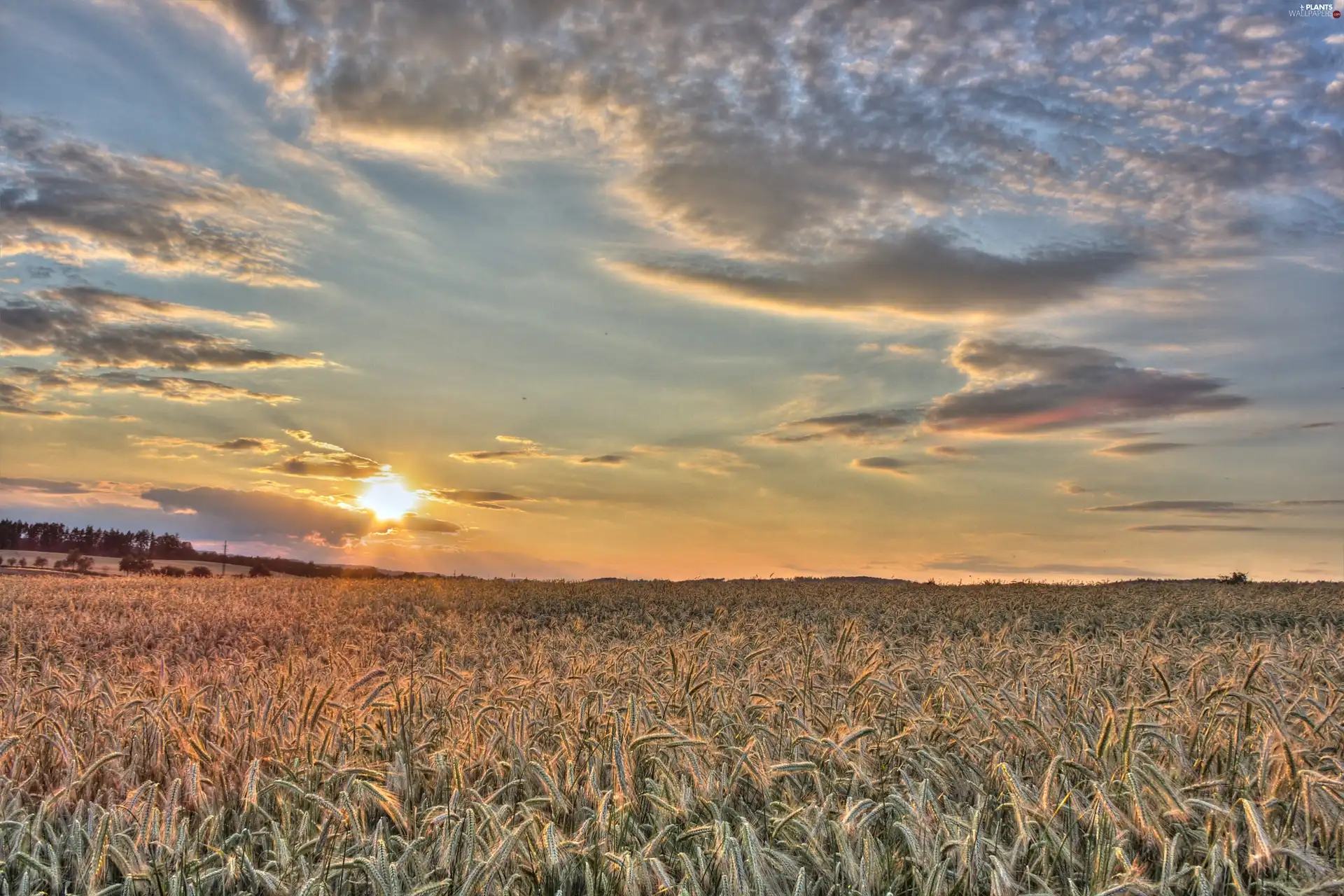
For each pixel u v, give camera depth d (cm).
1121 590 3438
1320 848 369
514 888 338
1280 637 1383
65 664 1004
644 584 3981
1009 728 484
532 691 660
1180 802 365
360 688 688
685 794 420
